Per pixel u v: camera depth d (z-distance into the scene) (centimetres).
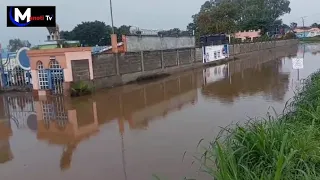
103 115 922
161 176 461
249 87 1305
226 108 909
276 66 2184
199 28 4484
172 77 1886
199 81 1636
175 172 472
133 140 652
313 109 525
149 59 1880
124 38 1709
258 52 4134
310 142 379
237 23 6041
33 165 544
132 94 1294
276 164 307
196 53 2478
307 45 5794
